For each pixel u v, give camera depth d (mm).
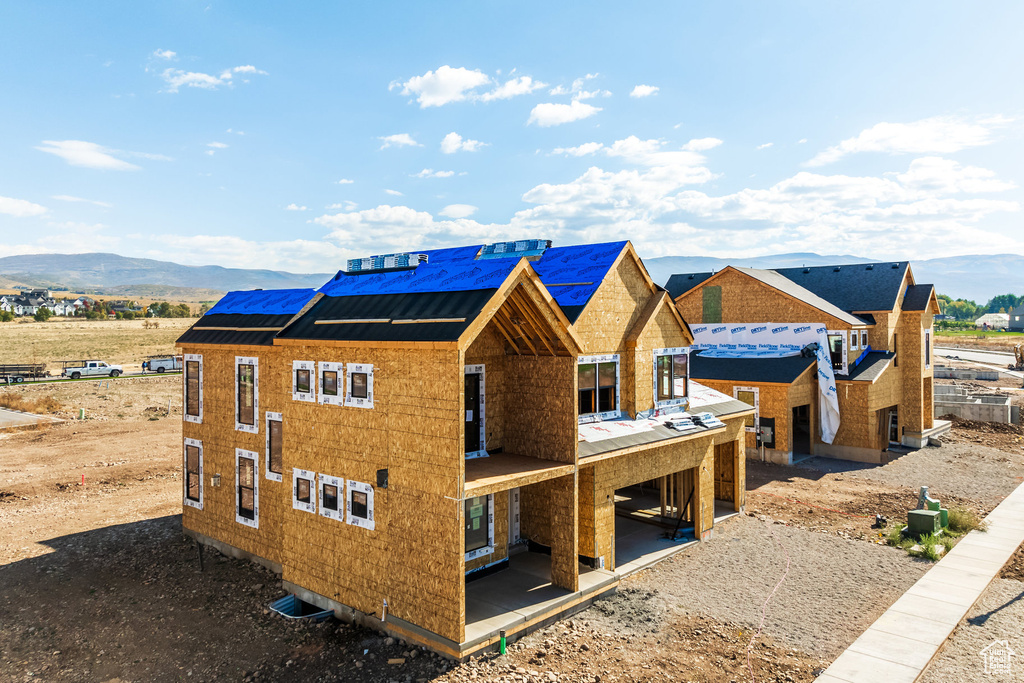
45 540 20547
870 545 20312
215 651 13594
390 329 13891
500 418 16781
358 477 14375
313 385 15469
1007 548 19938
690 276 44375
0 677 12789
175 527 21797
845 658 13148
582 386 18641
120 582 17375
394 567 13609
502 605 14438
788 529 21969
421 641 13102
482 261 15383
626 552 19344
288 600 16062
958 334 150500
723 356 37719
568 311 18781
